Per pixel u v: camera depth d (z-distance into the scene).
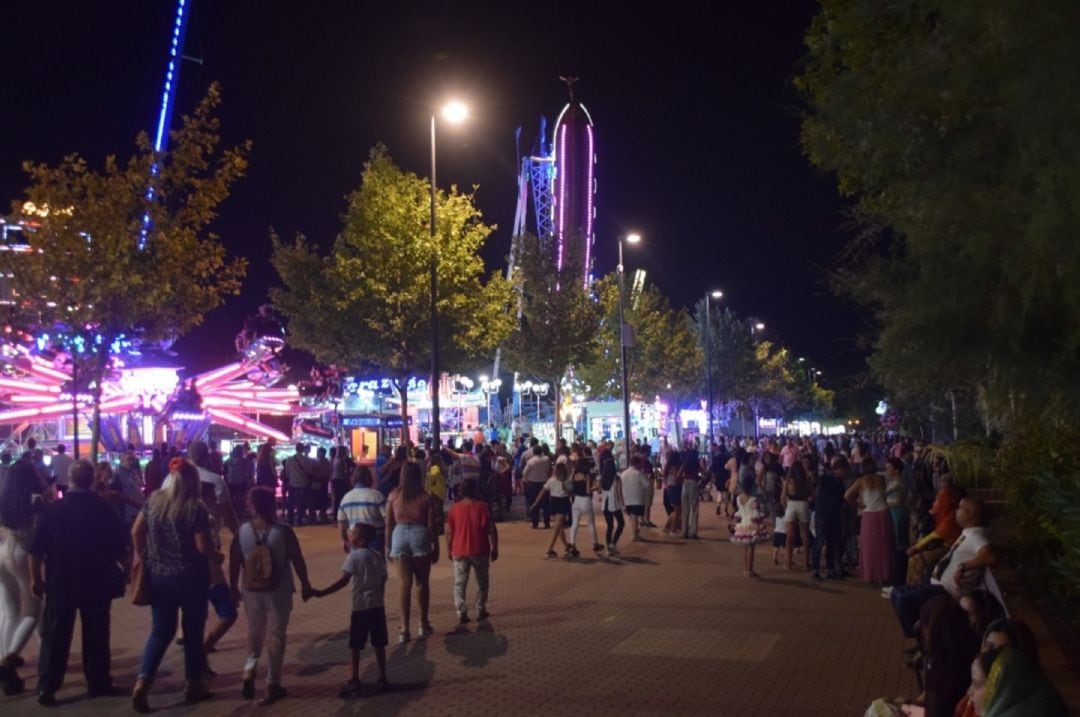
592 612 12.58
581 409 53.84
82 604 8.71
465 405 44.81
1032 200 5.52
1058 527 9.59
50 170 20.50
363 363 32.88
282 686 9.07
